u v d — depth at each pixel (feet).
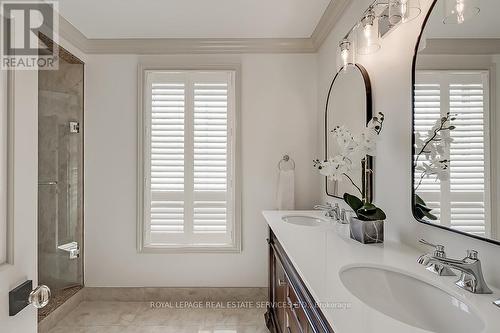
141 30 8.36
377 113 5.32
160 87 9.16
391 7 4.17
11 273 2.34
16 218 2.40
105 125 9.05
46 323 7.43
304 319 3.94
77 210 8.99
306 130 9.19
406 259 3.86
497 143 2.84
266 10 7.33
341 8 6.75
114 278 9.06
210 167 9.24
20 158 2.45
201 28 8.26
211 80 9.23
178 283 9.10
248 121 9.15
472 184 3.15
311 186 9.16
